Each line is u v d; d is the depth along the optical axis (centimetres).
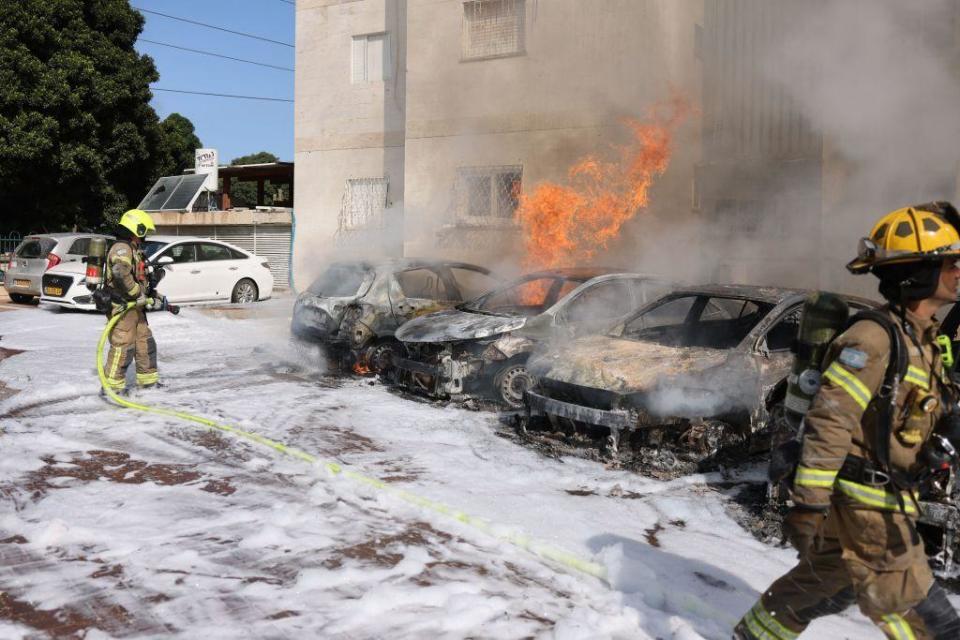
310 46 1803
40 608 327
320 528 430
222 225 2167
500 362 765
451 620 322
